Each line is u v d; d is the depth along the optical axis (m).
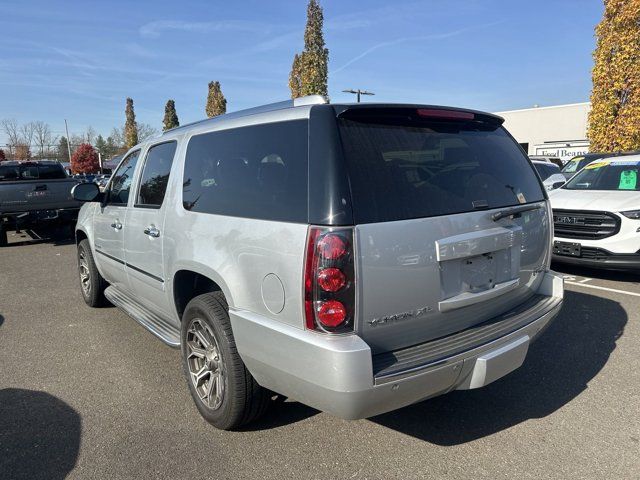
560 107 37.62
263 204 2.78
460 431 3.22
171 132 4.10
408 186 2.66
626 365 4.13
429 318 2.70
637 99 15.21
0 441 3.15
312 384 2.46
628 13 14.73
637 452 2.96
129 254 4.39
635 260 6.29
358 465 2.88
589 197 6.98
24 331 5.24
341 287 2.38
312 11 18.11
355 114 2.68
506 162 3.35
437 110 2.98
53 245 11.73
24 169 13.27
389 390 2.42
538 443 3.07
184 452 3.02
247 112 3.26
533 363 4.21
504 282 3.10
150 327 4.13
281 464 2.90
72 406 3.60
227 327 3.02
